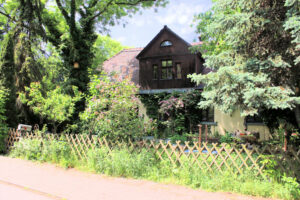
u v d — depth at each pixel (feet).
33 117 37.37
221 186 16.21
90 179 19.21
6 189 16.88
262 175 16.29
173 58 53.01
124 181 18.57
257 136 34.58
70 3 48.08
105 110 25.90
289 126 34.60
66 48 46.29
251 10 20.80
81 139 24.50
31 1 42.06
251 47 21.07
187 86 50.96
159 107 52.47
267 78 18.99
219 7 21.68
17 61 36.78
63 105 29.04
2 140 31.68
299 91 21.95
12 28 39.75
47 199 14.76
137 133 24.18
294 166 15.60
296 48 18.79
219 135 44.60
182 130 48.55
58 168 22.94
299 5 17.10
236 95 17.89
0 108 32.48
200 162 20.12
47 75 45.55
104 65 65.36
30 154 26.84
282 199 14.35
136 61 62.85
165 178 18.54
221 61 21.16
